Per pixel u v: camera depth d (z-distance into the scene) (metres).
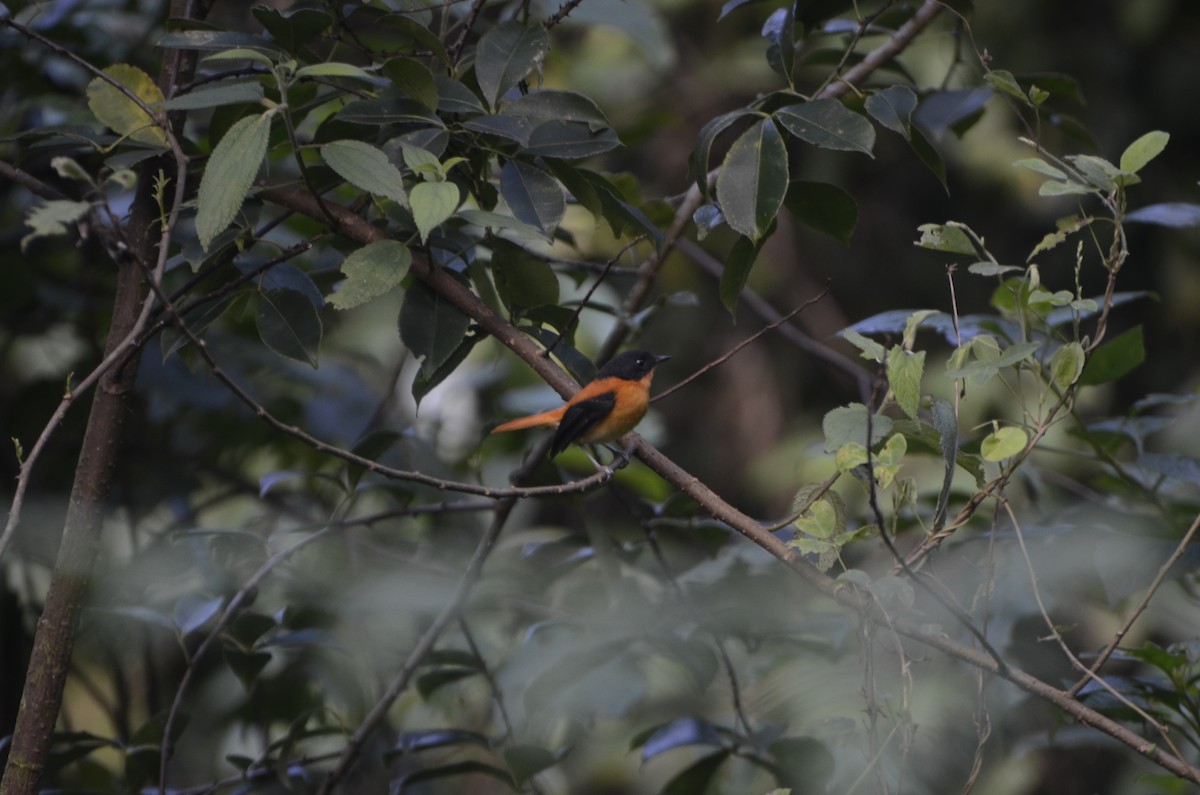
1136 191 16.83
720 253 16.42
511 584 8.25
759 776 7.43
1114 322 17.25
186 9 6.55
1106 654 4.96
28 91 9.52
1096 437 7.46
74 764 8.49
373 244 5.50
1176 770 4.76
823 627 7.42
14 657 8.88
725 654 7.24
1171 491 8.09
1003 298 7.11
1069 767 11.08
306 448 10.55
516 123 5.78
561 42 17.27
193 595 6.97
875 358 5.11
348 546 8.72
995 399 13.65
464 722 9.53
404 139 5.63
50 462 9.60
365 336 13.05
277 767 7.04
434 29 7.86
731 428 17.50
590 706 7.16
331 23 5.92
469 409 12.41
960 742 7.46
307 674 8.58
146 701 9.69
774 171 5.49
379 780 8.83
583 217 12.59
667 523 7.66
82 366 9.58
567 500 7.66
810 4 6.84
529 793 8.16
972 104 7.85
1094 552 6.91
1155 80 16.72
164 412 9.24
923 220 17.42
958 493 7.44
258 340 10.49
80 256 10.25
